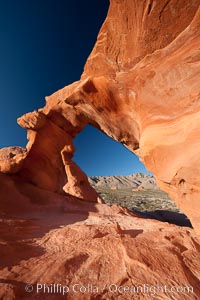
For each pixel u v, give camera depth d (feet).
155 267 15.48
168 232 25.81
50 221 34.78
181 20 20.57
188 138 23.03
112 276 14.44
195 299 11.98
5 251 17.42
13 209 41.04
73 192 58.80
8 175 54.34
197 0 18.52
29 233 25.75
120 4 22.61
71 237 23.91
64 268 15.19
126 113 37.35
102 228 28.37
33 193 53.42
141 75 28.14
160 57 24.62
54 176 63.57
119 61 29.66
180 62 22.91
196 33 20.30
